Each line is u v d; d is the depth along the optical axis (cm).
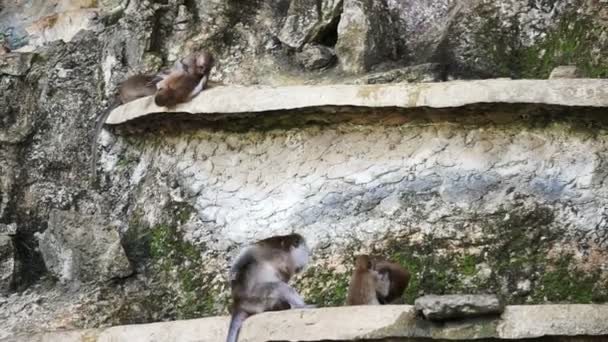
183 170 2064
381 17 2141
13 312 2022
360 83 2044
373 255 1886
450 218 1912
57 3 2358
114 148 2147
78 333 1912
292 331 1733
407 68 2062
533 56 2086
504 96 1892
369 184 1962
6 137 2178
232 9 2206
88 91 2197
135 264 2038
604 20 2039
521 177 1914
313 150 2000
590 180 1892
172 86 2027
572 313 1691
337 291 1900
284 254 1831
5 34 2341
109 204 2120
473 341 1688
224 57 2191
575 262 1847
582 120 1909
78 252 2050
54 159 2172
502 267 1862
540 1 2106
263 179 2012
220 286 1969
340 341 1717
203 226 2022
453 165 1939
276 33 2177
